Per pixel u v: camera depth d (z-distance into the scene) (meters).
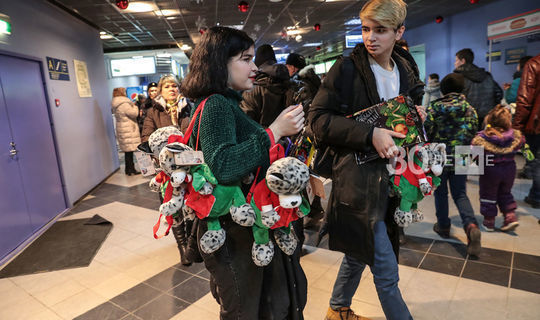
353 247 1.43
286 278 1.18
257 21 9.14
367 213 1.37
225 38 1.03
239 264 1.10
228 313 1.14
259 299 1.13
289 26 10.15
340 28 10.88
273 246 1.10
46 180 4.15
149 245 3.20
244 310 1.12
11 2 3.74
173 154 0.97
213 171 0.96
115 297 2.34
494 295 2.07
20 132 3.69
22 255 3.15
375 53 1.37
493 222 2.96
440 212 2.89
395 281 1.44
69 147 4.90
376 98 1.39
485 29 8.15
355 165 1.39
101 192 5.45
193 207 1.00
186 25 8.90
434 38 9.90
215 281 1.14
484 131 2.90
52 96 4.54
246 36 1.09
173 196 1.07
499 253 2.59
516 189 4.13
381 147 1.27
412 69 1.57
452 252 2.65
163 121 3.10
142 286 2.46
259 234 1.05
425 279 2.29
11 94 3.59
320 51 16.83
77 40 5.85
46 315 2.19
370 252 1.38
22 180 3.61
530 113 3.28
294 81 2.24
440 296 2.09
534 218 3.23
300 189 0.98
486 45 8.14
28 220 3.62
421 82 1.54
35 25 4.28
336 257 2.68
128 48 11.76
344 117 1.38
